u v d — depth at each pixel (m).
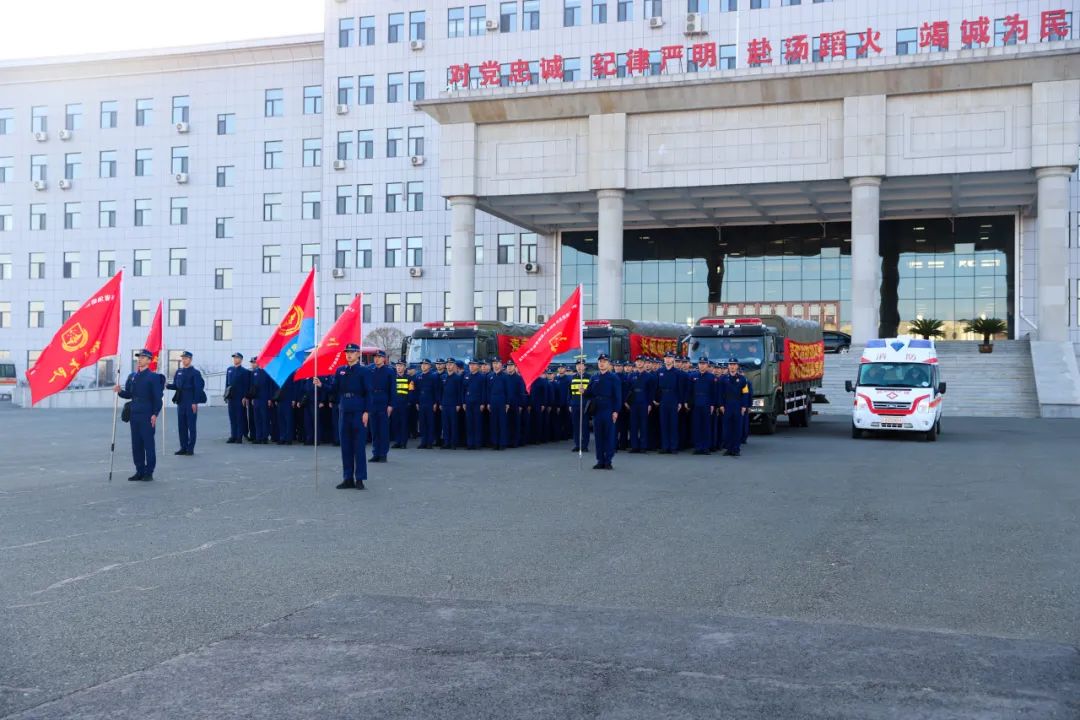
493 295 49.38
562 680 4.54
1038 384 32.47
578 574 7.09
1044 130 33.25
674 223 46.88
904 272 45.25
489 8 47.88
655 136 36.94
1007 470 14.83
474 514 10.05
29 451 18.33
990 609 6.09
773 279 46.78
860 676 4.60
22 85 55.69
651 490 12.17
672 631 5.43
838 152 35.22
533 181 38.19
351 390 12.15
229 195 52.69
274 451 17.98
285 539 8.51
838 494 11.81
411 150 49.56
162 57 52.84
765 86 35.28
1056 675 4.62
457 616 5.77
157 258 53.62
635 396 18.27
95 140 54.62
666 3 45.06
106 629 5.53
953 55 33.34
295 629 5.47
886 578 6.98
